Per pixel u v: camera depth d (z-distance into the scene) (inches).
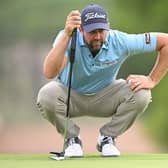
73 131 738.2
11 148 2559.1
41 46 3048.7
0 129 2938.0
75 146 733.3
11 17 2888.8
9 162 693.3
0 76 3166.8
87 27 695.1
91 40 700.0
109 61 717.9
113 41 716.0
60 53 694.5
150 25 1884.8
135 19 1902.1
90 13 696.4
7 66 3164.4
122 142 2354.8
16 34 2957.7
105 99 747.4
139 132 2217.0
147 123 1770.4
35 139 2672.2
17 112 3132.4
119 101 745.0
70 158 724.0
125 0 1915.6
